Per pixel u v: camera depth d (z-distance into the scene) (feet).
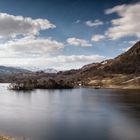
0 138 167.94
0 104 489.67
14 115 333.83
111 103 488.85
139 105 449.06
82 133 225.15
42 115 335.67
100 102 514.27
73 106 451.12
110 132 229.04
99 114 345.10
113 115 334.03
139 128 245.86
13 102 533.55
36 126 255.70
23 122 278.26
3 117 315.37
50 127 250.37
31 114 345.51
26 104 491.72
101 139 203.62
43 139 202.59
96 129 241.76
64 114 346.33
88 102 520.42
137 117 315.78
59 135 216.13
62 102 530.27
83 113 355.36
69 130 237.45
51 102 531.91
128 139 203.21
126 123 273.13
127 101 519.60
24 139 200.13
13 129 239.30
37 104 492.54
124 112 361.92
